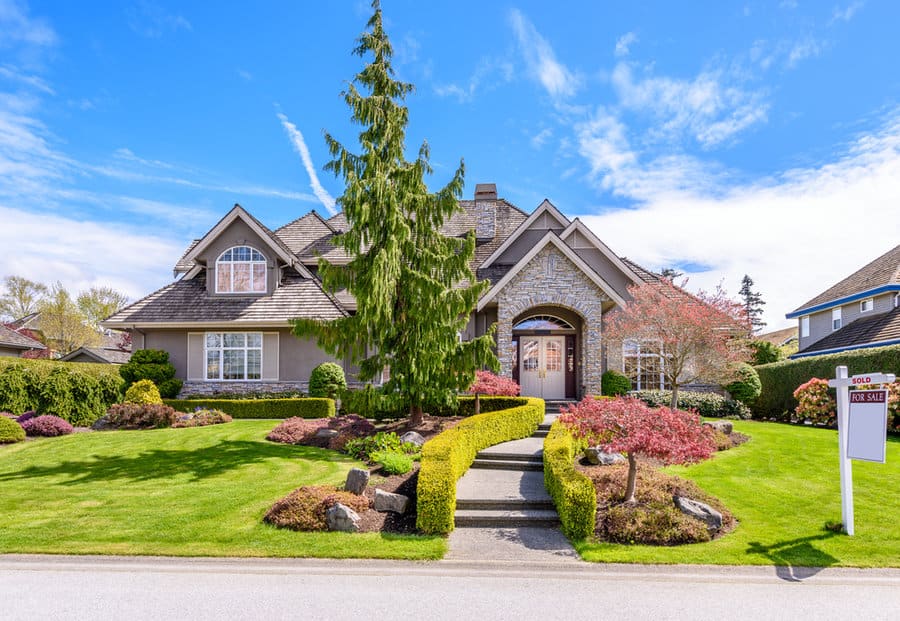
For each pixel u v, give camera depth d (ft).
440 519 26.63
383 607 18.65
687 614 18.31
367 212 42.73
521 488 33.17
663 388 69.56
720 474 35.47
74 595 19.38
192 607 18.49
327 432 46.73
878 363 52.49
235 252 72.54
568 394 72.33
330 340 45.42
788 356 99.30
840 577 21.45
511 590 20.30
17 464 38.42
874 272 87.25
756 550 23.95
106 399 57.93
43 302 161.17
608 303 68.54
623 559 23.11
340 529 26.22
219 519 27.25
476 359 46.01
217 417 56.85
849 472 25.91
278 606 18.65
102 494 31.24
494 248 80.38
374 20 47.73
